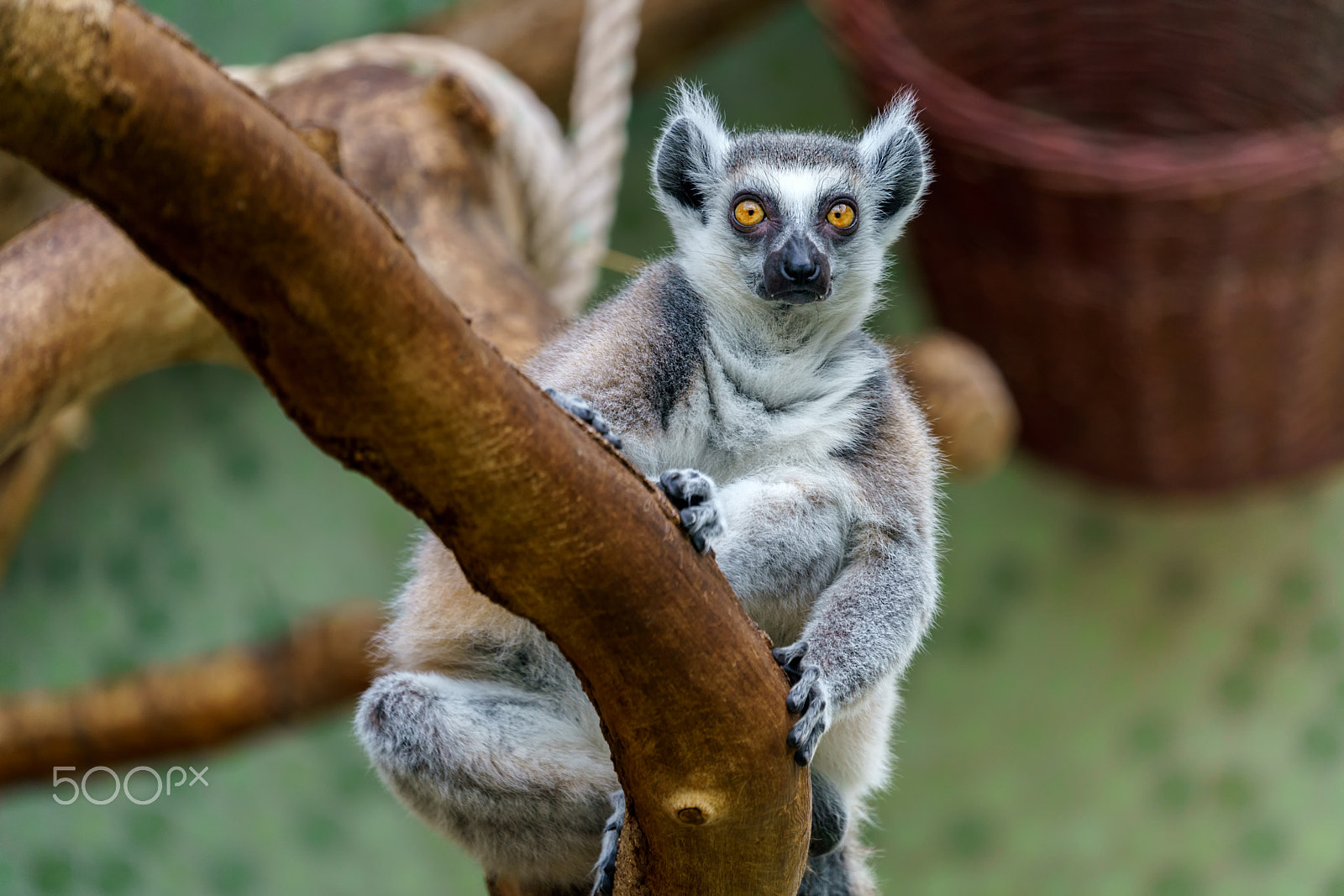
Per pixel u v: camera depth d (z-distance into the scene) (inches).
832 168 232.4
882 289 236.8
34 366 221.9
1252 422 378.6
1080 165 332.5
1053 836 532.4
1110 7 413.4
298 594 537.0
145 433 549.0
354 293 103.2
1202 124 415.5
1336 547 548.7
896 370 227.6
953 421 332.8
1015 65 418.9
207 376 555.8
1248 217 331.6
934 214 370.6
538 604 127.3
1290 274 342.3
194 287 103.3
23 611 525.3
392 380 108.4
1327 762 530.6
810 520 192.5
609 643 130.2
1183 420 378.6
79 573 531.8
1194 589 549.3
